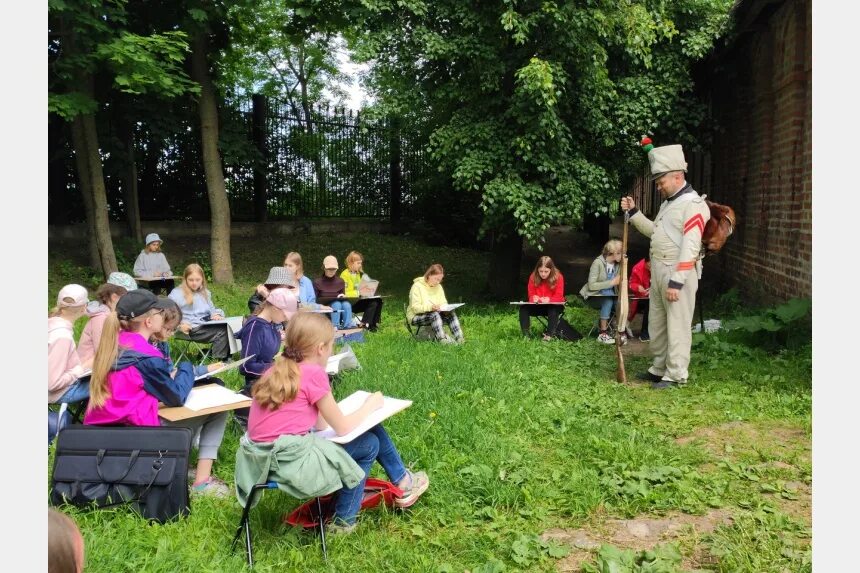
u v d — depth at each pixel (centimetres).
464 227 2097
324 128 1998
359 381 714
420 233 2164
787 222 1023
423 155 2173
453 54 1188
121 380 423
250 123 1833
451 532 414
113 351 425
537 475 491
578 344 979
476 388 706
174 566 354
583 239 2447
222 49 1573
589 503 443
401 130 1923
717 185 1509
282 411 379
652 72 1312
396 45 1244
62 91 1331
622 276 786
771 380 740
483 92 1244
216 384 509
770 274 1112
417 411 618
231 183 1848
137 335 441
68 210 1603
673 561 368
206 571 350
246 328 590
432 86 1291
